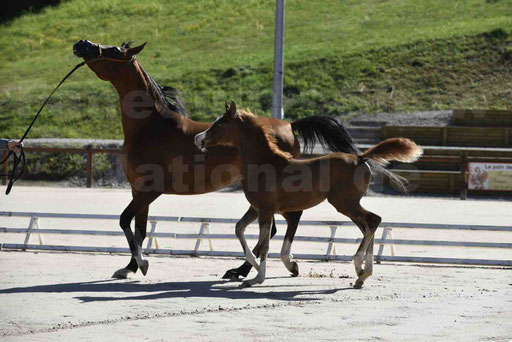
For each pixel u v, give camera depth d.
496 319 7.23
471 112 31.66
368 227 9.09
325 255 11.68
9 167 29.55
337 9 53.97
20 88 40.69
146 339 6.29
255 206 9.30
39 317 7.17
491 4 49.84
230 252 12.00
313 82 37.81
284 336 6.43
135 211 10.15
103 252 12.79
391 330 6.70
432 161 25.55
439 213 19.14
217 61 42.88
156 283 9.52
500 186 24.70
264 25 51.62
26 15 59.50
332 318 7.25
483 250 13.31
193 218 12.48
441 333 6.59
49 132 33.59
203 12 56.72
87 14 58.94
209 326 6.84
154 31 52.88
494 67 37.72
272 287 9.28
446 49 40.22
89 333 6.51
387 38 43.84
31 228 12.88
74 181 28.45
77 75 43.50
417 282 9.72
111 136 33.31
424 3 52.59
